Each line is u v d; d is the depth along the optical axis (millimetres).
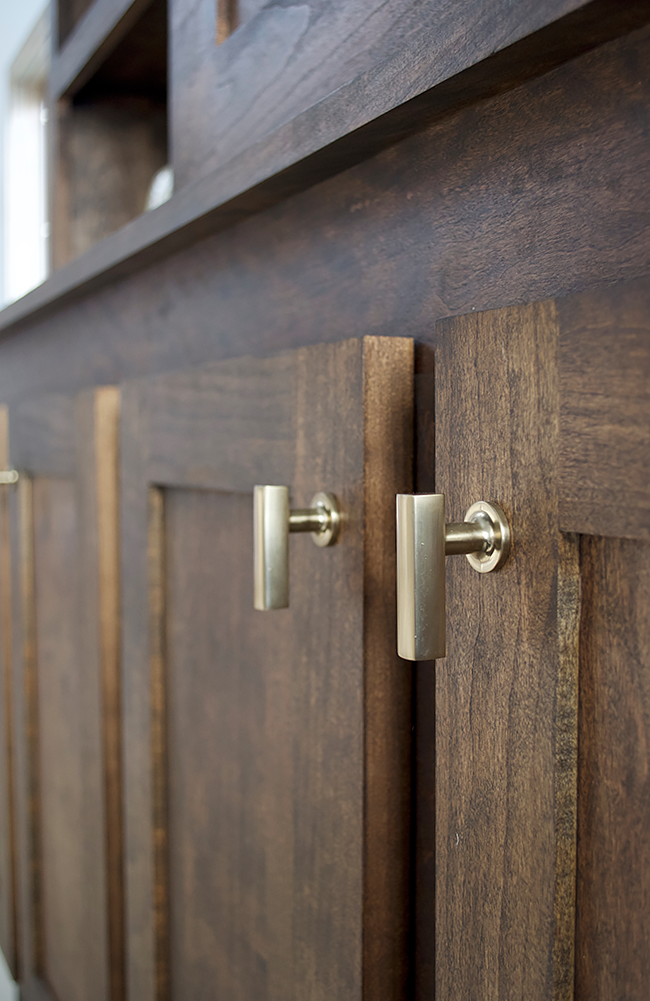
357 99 354
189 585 574
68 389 888
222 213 511
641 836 244
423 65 311
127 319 729
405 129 361
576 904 268
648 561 239
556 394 254
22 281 1961
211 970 557
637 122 263
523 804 275
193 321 611
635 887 246
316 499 387
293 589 420
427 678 372
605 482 238
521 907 278
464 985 307
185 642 584
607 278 278
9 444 960
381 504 362
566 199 292
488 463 284
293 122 405
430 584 266
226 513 518
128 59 836
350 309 427
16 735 958
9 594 988
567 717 262
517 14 265
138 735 644
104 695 699
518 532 271
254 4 491
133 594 643
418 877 381
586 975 265
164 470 577
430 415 356
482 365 286
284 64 449
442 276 359
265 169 434
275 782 459
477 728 295
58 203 916
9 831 995
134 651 645
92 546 705
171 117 591
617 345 232
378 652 368
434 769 370
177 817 607
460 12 291
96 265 702
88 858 746
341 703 384
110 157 940
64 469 771
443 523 267
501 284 326
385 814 376
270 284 504
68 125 917
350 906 383
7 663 1003
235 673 510
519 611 273
